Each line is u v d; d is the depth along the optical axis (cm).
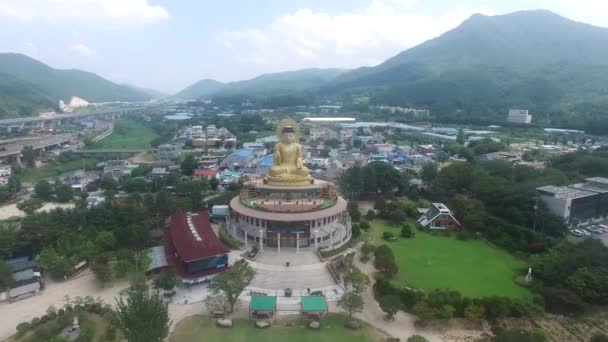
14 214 12156
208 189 14612
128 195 14025
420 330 6122
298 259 8506
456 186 13175
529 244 9219
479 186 12044
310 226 9194
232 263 8156
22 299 6981
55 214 9506
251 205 9712
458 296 6506
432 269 8256
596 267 7419
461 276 7938
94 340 5675
